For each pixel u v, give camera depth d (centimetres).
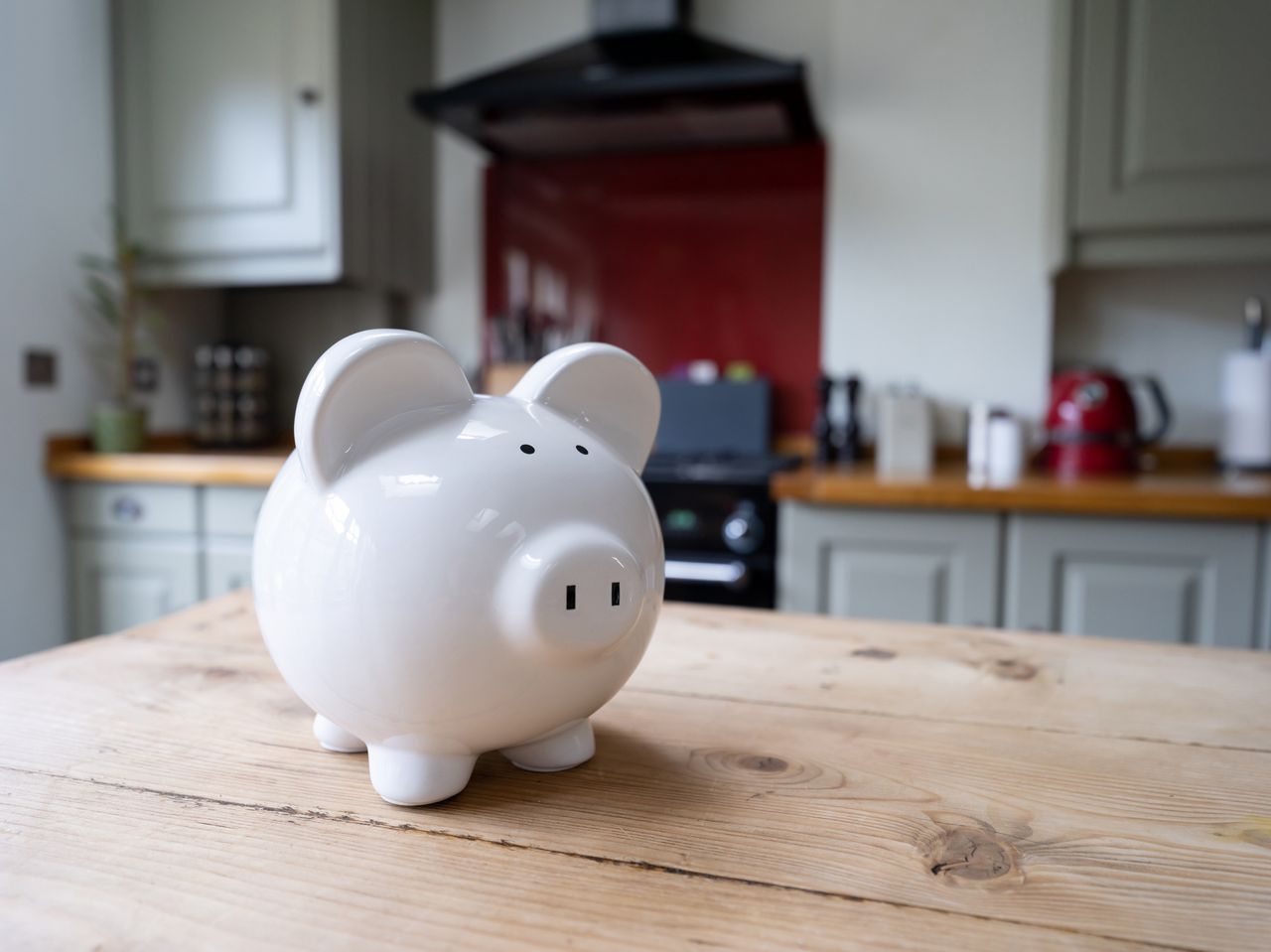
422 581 39
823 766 47
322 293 239
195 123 203
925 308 205
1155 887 35
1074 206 167
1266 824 40
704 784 45
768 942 31
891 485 153
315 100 196
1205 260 167
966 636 74
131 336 202
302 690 43
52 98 190
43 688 59
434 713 40
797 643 71
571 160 228
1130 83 163
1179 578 146
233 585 186
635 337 227
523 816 41
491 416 43
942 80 201
